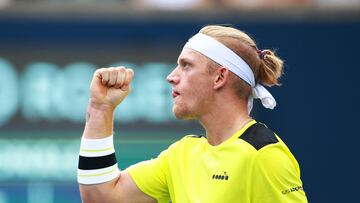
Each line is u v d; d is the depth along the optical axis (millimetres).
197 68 11930
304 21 23109
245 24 23109
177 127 22766
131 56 23016
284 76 23031
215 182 11633
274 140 11555
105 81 12320
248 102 12156
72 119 22844
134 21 23062
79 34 23000
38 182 22828
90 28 23031
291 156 11664
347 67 23109
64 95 22875
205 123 12070
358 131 23047
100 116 12359
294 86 23031
